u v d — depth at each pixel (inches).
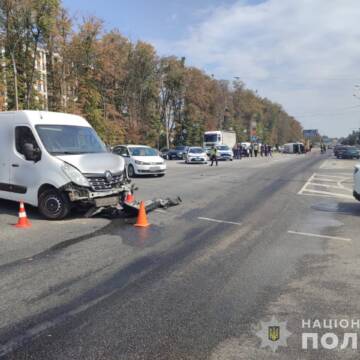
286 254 243.8
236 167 1159.6
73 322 152.7
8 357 128.8
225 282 195.6
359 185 390.6
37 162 350.3
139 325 150.3
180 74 2630.4
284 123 5634.8
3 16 1435.8
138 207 352.2
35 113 370.6
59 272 209.9
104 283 194.2
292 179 761.0
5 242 271.1
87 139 386.0
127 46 2209.6
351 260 230.8
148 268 217.0
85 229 311.1
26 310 163.5
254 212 391.9
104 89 2097.7
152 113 2536.9
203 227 321.1
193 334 143.1
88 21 1754.4
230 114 3570.4
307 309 163.8
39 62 1647.4
